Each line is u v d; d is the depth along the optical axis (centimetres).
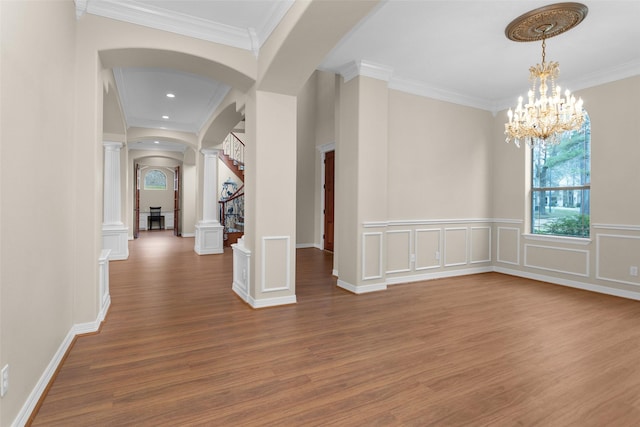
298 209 878
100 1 301
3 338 154
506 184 581
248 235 407
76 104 298
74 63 291
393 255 500
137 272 572
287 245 399
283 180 395
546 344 291
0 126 150
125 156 812
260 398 208
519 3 307
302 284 498
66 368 242
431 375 238
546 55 410
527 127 362
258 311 373
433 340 299
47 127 215
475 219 579
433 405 202
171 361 255
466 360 261
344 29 292
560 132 356
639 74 423
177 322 337
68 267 273
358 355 268
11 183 162
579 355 270
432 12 322
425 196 527
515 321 348
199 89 534
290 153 398
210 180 793
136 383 223
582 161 494
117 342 288
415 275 520
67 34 265
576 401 207
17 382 169
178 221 1198
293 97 397
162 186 1430
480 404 203
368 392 216
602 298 432
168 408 197
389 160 494
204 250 771
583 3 303
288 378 232
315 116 885
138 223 1275
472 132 574
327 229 824
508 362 258
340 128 486
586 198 489
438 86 522
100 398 206
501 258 590
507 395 213
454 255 558
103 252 371
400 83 494
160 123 762
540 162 547
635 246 427
